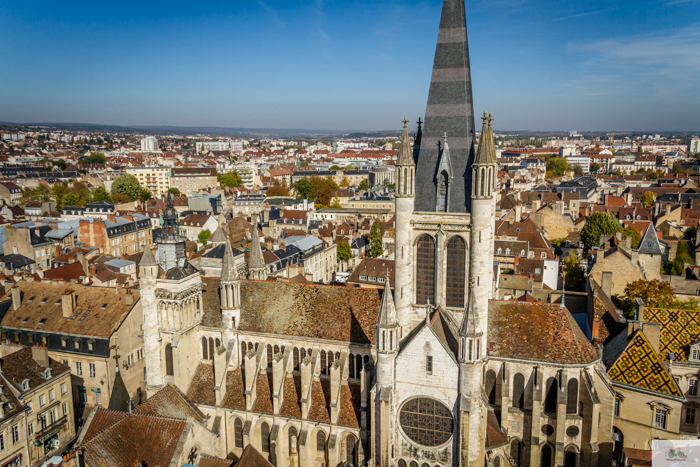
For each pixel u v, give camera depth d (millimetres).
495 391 77125
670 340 91312
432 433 68000
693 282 141625
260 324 84688
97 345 103938
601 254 145125
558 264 171375
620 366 85562
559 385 73250
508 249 180875
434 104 71062
